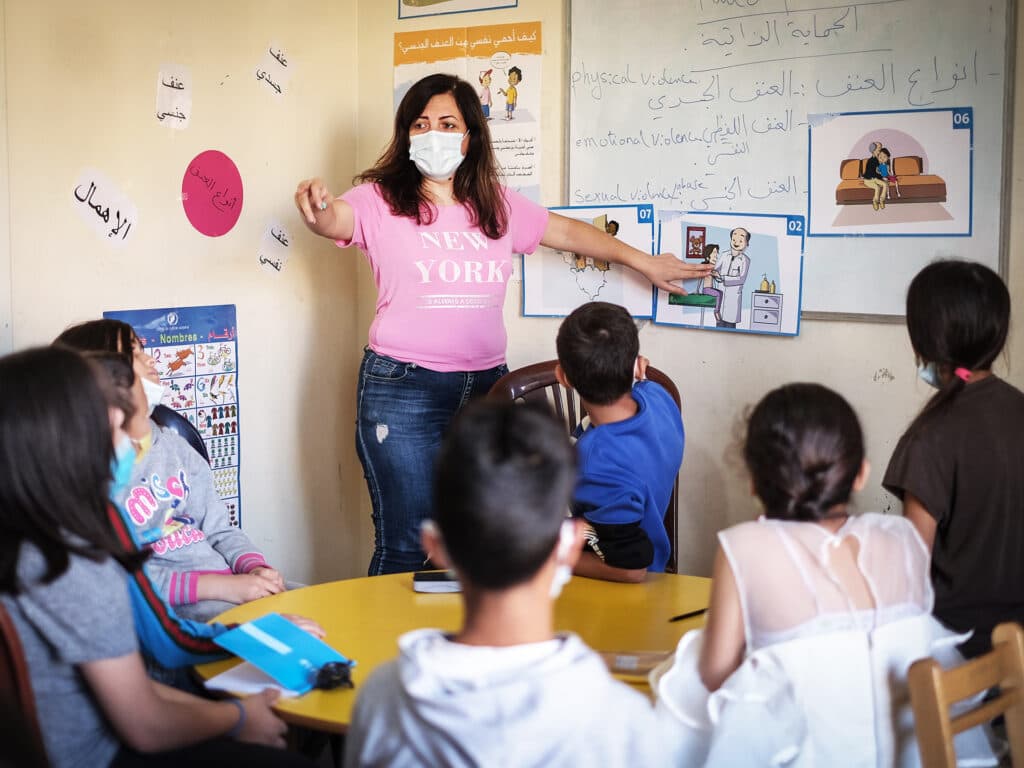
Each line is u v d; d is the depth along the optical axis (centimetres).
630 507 184
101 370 140
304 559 331
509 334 311
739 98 271
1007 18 240
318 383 330
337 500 343
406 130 257
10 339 235
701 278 280
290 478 323
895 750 127
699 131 278
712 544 288
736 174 274
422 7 315
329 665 140
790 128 266
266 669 139
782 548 128
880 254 259
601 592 176
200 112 281
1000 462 159
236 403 300
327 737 205
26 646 128
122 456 146
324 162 324
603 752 95
